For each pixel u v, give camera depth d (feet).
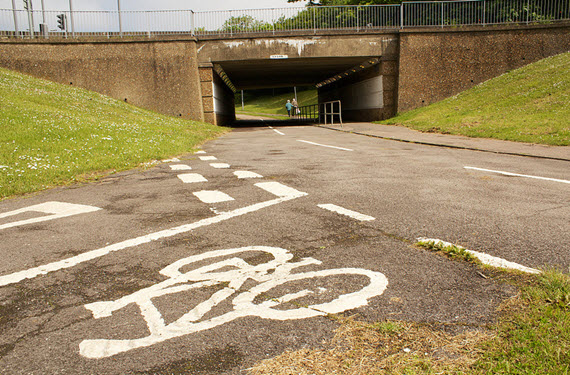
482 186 20.51
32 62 84.84
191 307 8.65
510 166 27.09
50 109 56.49
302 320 7.94
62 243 13.43
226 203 18.44
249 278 10.04
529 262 10.31
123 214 17.19
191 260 11.43
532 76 73.82
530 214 14.96
